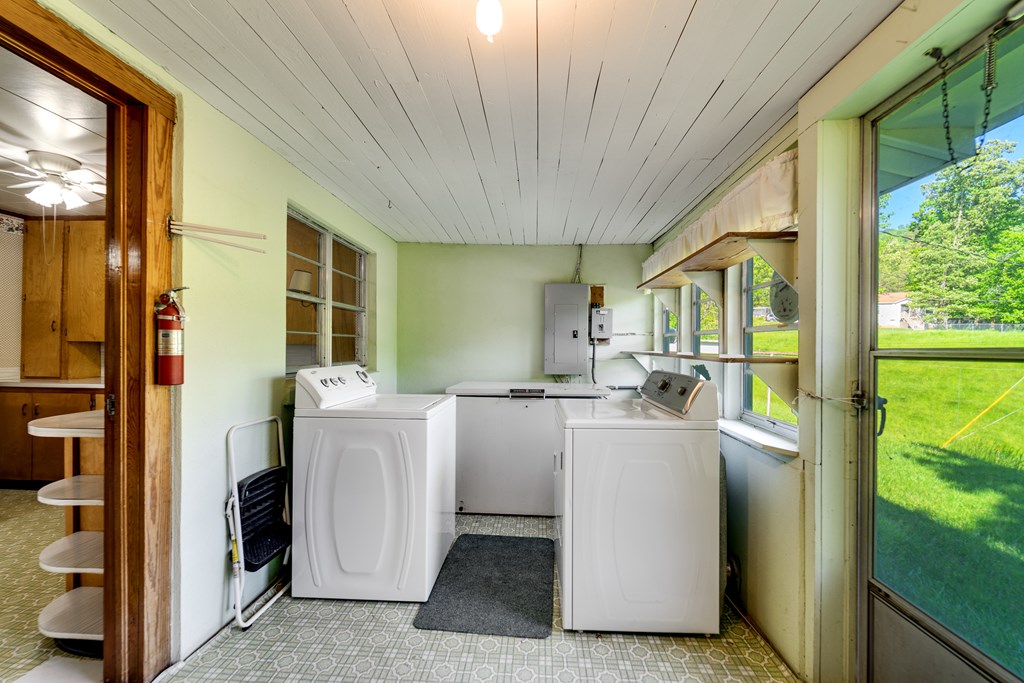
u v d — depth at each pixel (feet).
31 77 5.08
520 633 5.86
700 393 5.92
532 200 9.18
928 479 4.02
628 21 3.92
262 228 6.68
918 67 3.88
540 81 4.92
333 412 6.63
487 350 13.14
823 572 4.87
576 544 5.89
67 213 11.09
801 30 4.03
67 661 5.22
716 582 5.82
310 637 5.73
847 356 4.85
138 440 4.87
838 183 4.87
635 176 7.80
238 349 6.17
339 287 10.51
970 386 3.63
